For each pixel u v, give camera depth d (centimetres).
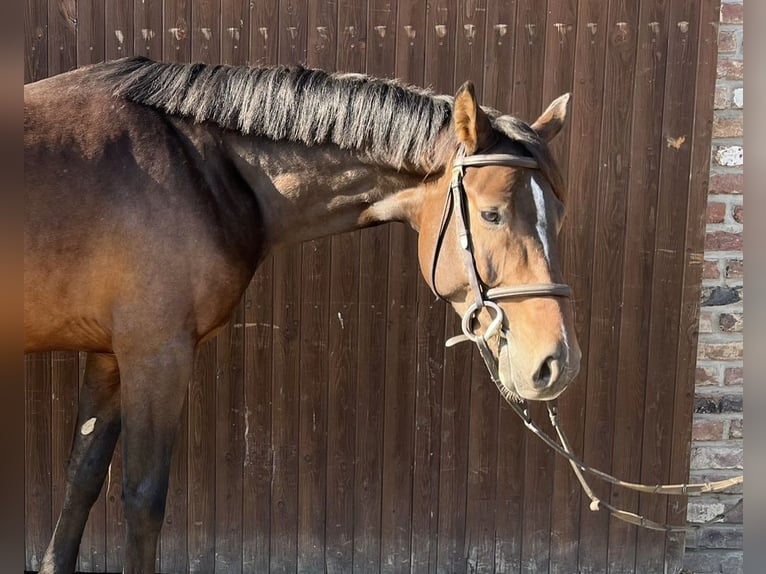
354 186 174
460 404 245
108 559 249
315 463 247
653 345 242
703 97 233
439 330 242
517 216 147
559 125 166
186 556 248
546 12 231
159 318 157
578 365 144
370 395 244
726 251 240
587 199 237
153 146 160
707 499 249
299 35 231
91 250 154
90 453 186
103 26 231
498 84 233
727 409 246
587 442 246
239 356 242
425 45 231
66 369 241
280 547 250
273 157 172
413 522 250
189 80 169
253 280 239
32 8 230
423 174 168
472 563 251
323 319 241
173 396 159
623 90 233
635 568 251
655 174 236
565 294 146
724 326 243
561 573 251
